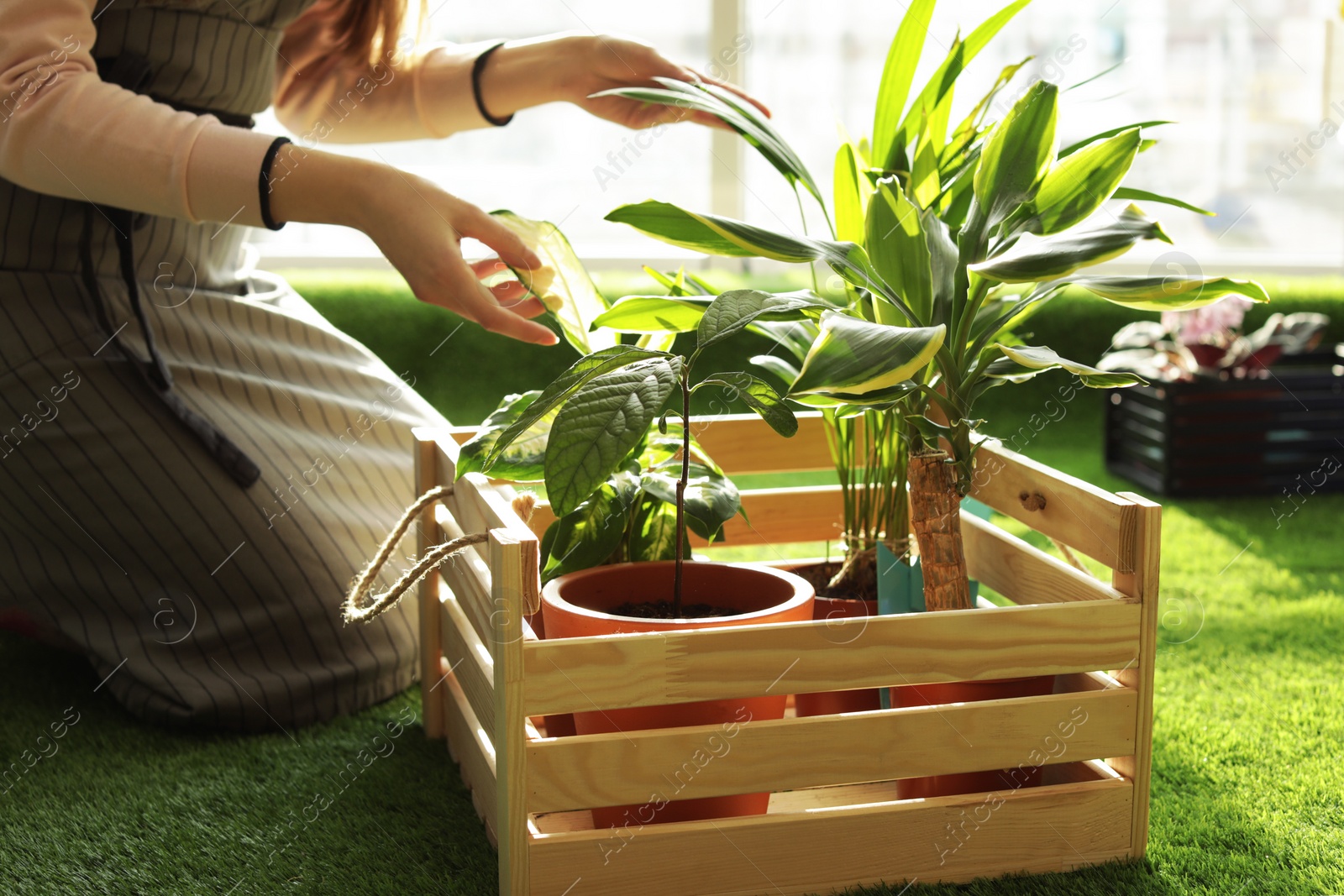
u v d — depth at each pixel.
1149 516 0.70
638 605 0.78
